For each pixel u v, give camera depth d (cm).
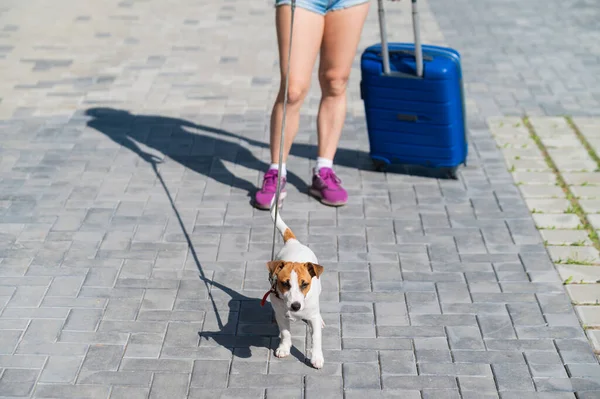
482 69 1102
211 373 511
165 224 697
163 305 582
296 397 491
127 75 1066
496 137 889
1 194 742
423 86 733
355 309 581
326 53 691
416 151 773
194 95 1002
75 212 714
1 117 921
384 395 494
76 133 884
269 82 1051
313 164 823
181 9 1381
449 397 492
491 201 747
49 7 1385
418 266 639
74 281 608
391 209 732
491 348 539
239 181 784
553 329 559
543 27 1288
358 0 667
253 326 561
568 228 699
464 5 1420
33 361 517
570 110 964
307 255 522
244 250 659
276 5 660
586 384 504
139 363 519
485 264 642
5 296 586
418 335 552
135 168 805
